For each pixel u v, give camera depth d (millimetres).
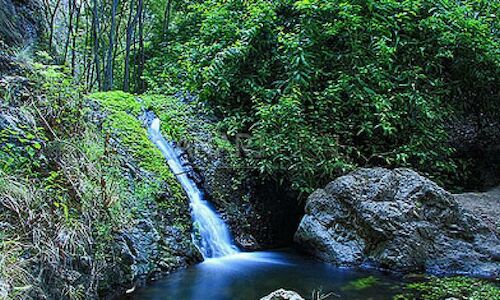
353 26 4812
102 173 3424
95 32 6301
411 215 3822
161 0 8797
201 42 5961
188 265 3807
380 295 3109
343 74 4750
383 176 4082
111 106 4793
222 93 5246
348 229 4027
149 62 7574
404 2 5016
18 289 2156
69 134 3400
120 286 3145
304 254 4301
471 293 3119
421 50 4957
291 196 4875
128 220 3416
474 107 5828
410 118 4871
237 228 4461
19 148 2914
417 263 3705
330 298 3061
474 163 5719
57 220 2709
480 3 5633
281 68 5309
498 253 3734
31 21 5621
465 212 3986
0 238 2332
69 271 2617
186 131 4977
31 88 3447
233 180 4652
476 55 5074
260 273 3660
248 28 5258
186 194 4234
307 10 4895
